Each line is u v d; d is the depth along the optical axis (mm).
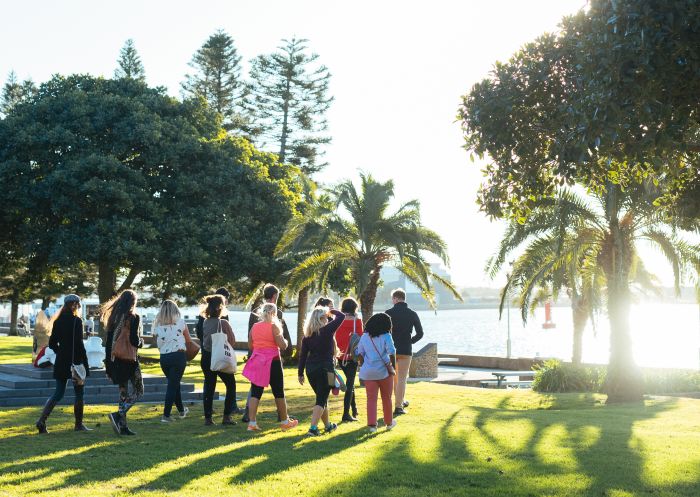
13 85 67125
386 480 7480
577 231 20312
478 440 9867
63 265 32969
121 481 7340
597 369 24219
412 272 29375
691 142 10602
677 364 44875
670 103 7922
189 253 32781
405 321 12859
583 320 27969
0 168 32500
